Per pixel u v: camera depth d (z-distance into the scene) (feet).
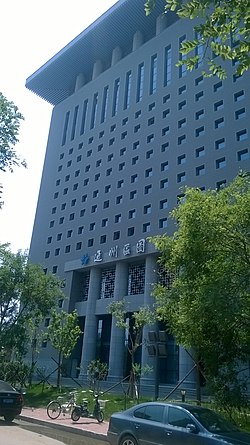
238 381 40.70
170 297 42.32
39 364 156.97
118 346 139.95
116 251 151.23
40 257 189.16
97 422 54.08
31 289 100.07
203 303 34.99
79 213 178.19
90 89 204.03
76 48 205.36
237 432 26.94
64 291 167.63
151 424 29.30
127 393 83.10
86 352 150.30
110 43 201.05
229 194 41.39
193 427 26.53
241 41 19.36
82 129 199.82
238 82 135.74
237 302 33.47
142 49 181.16
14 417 55.11
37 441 37.04
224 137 132.05
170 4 20.21
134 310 139.33
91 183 178.81
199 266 38.24
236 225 36.50
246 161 122.62
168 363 131.03
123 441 30.58
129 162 163.94
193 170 136.98
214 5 19.20
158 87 164.76
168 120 154.51
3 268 99.30
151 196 148.05
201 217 37.37
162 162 149.59
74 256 171.01
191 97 149.38
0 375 103.71
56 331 105.70
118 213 158.71
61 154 205.26
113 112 184.55
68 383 127.13
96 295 157.58
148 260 139.54
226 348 41.11
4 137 44.27
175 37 166.61
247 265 35.88
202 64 150.20
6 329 97.14
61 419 56.39
